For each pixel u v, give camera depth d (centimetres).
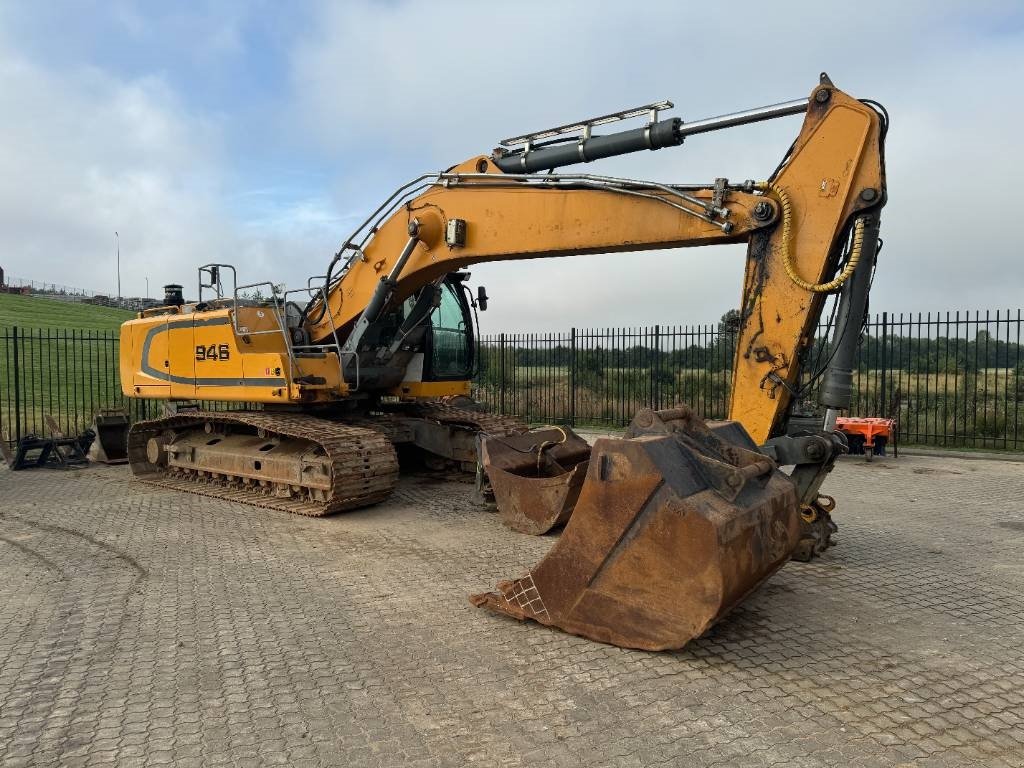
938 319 1348
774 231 537
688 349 1761
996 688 385
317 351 891
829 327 566
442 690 382
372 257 841
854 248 512
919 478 1035
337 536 705
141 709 364
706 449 459
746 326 548
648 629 418
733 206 552
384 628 469
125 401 1920
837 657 423
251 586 557
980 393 1712
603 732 339
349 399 945
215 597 532
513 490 720
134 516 800
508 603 477
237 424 948
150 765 314
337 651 434
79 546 676
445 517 782
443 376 1035
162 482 998
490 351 2262
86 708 366
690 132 582
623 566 425
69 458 1214
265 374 874
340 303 880
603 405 1825
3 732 343
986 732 340
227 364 921
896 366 1828
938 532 721
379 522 762
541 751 323
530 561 618
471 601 503
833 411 546
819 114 523
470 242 735
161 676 402
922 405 1630
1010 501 874
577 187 647
